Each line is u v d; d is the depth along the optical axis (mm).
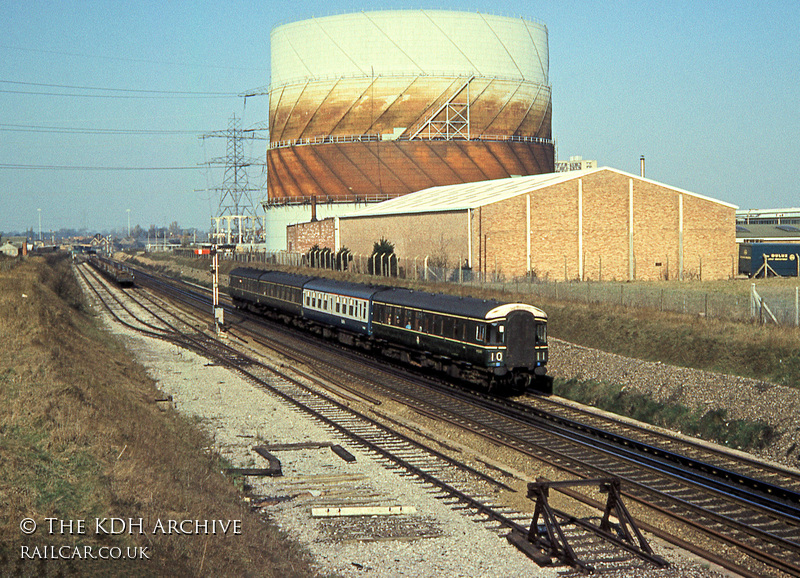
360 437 24609
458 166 106812
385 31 109375
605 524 16594
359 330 43969
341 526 16969
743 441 24766
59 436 18109
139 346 46781
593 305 43094
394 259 72625
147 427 22156
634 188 65562
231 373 37875
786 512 17797
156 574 12391
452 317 34312
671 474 20609
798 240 79812
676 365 33000
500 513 17672
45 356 26359
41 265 83000
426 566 14812
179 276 124438
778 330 31734
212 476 19312
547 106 119375
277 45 118250
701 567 14906
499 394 33375
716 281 64875
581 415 29375
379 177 107250
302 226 101000
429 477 20234
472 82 109875
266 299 60938
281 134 118125
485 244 61688
